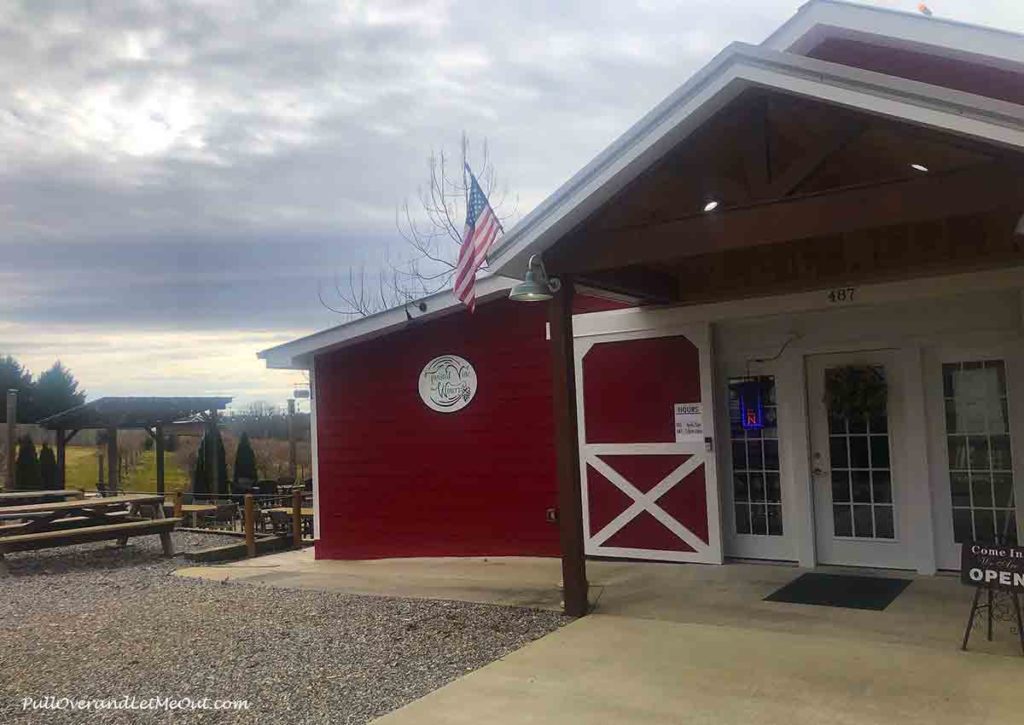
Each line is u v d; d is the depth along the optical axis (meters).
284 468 23.30
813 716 3.91
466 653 5.24
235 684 4.83
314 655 5.35
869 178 6.09
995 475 6.52
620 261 5.70
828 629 5.33
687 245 5.39
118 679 5.01
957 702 3.99
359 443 9.52
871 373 7.02
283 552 10.59
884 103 4.37
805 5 6.14
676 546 7.78
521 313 8.70
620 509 8.10
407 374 9.30
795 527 7.34
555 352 6.16
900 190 4.62
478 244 7.46
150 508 13.98
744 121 5.27
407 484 9.24
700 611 5.95
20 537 9.26
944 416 6.73
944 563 6.70
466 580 7.64
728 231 5.22
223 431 26.39
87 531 9.68
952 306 6.66
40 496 12.91
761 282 7.15
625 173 5.46
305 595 7.34
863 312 7.04
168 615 6.73
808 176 5.70
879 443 7.01
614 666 4.79
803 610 5.82
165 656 5.47
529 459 8.62
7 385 33.12
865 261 6.59
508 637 5.57
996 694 4.07
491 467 8.82
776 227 5.03
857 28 5.91
